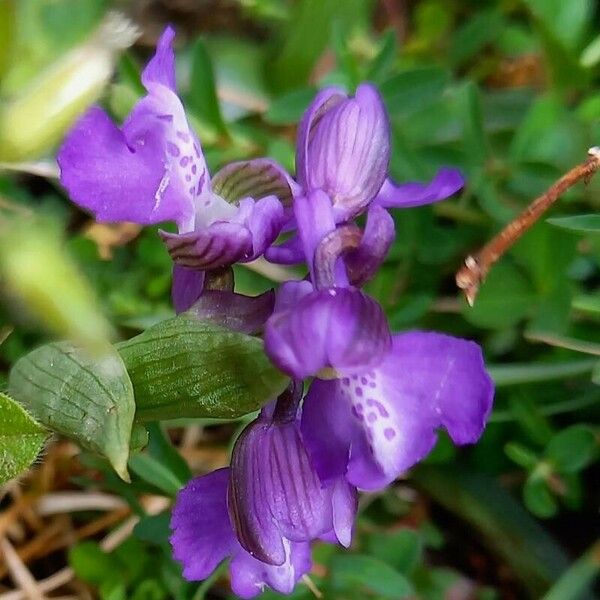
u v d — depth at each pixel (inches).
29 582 5.3
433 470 5.8
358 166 3.6
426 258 5.9
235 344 3.4
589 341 5.8
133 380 3.5
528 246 5.6
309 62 6.5
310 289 3.5
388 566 5.1
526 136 5.9
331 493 3.5
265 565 3.8
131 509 5.4
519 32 7.0
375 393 3.3
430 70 5.8
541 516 5.8
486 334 6.0
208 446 5.9
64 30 5.4
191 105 6.0
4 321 2.5
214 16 7.4
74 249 5.8
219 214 3.7
